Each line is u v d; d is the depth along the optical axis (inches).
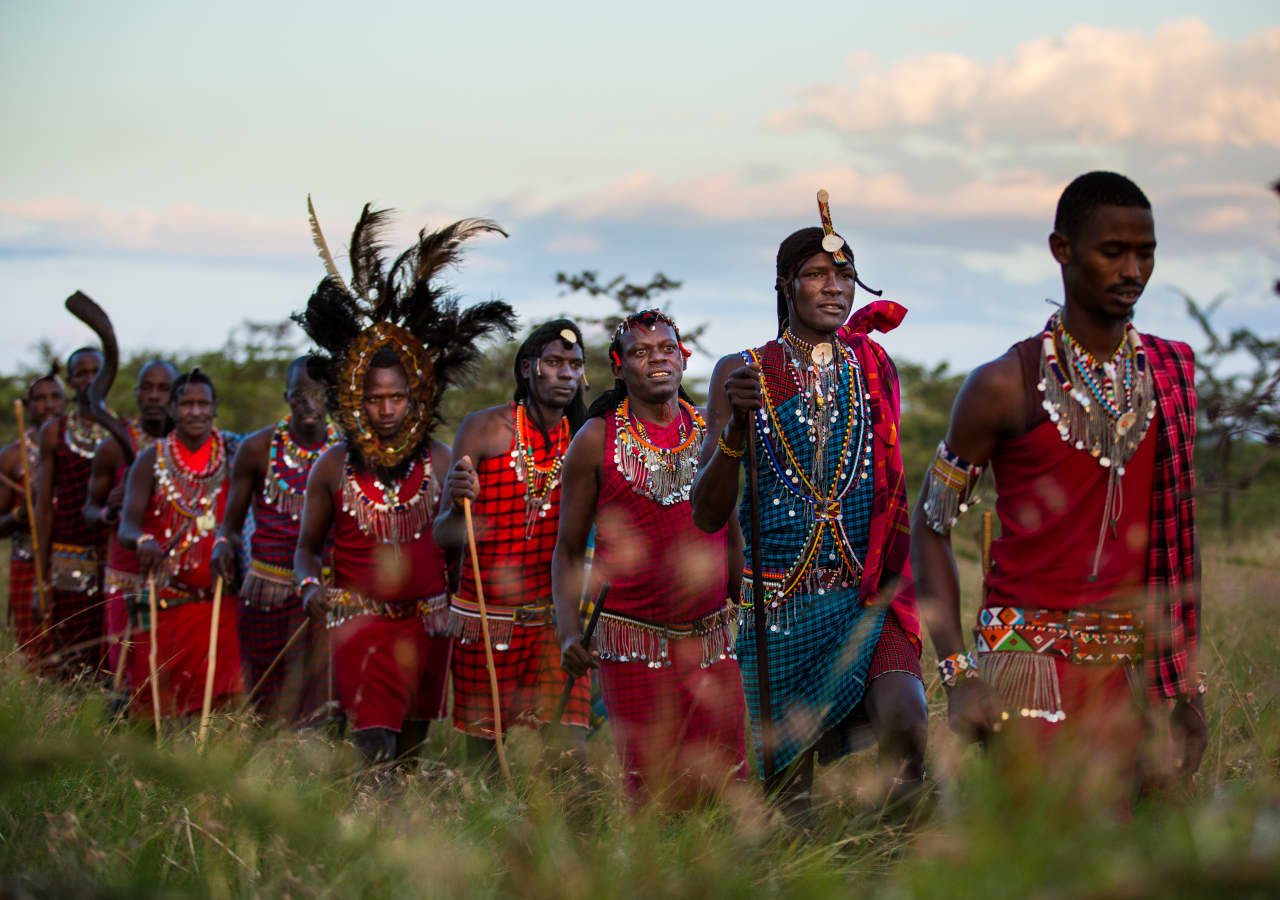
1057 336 160.9
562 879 135.2
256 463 294.2
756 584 192.1
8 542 617.6
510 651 243.6
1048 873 113.7
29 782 165.5
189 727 235.1
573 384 248.5
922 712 187.2
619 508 216.2
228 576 286.7
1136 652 158.6
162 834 156.4
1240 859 108.6
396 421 250.5
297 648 293.0
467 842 154.8
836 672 196.5
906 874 125.8
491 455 244.8
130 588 308.8
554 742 208.8
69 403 399.2
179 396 304.2
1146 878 108.7
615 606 213.6
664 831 166.4
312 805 166.6
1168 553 158.4
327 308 254.4
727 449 193.8
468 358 260.7
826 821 175.9
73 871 139.9
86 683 237.6
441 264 255.4
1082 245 156.8
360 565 248.5
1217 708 195.3
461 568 247.1
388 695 243.1
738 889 135.2
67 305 343.3
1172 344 162.2
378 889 142.3
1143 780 155.7
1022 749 146.8
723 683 213.8
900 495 205.0
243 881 141.8
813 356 205.8
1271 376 163.0
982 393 161.0
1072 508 158.6
